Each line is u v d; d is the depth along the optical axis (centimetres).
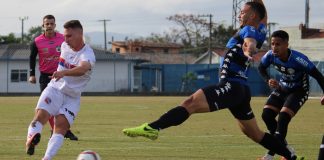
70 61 1588
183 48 18800
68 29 1573
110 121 3762
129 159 1870
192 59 16812
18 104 6331
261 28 1491
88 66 1552
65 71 1514
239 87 1477
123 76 11962
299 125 3522
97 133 2850
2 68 11594
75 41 1573
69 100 1611
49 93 1587
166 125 1408
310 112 5050
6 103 6569
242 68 1488
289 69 1900
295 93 1917
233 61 1484
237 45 1485
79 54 1585
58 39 2497
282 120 1839
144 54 16100
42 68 2502
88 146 2245
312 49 12394
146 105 6172
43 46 2481
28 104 6325
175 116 1412
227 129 3156
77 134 2791
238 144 2358
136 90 12081
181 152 2072
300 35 12562
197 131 3006
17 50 11844
